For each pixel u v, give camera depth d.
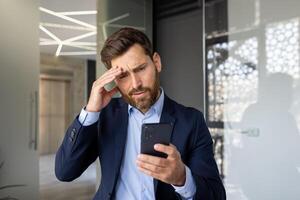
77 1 4.01
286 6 2.57
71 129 0.95
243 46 2.80
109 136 1.00
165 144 0.80
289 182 2.54
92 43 6.67
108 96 0.97
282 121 2.57
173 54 3.35
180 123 0.96
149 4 3.45
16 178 2.67
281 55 2.59
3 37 2.62
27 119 2.75
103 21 3.14
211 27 2.99
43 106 8.22
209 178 0.90
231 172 2.85
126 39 0.89
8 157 2.62
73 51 7.74
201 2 3.12
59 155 0.97
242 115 2.80
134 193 0.97
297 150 2.50
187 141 0.95
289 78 2.55
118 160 0.97
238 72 2.82
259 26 2.71
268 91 2.65
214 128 2.96
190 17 3.21
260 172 2.69
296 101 2.51
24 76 2.74
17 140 2.69
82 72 9.06
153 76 0.92
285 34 2.57
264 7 2.68
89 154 1.01
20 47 2.72
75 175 0.99
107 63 0.94
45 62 8.20
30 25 2.79
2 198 2.58
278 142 2.59
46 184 4.76
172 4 3.37
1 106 2.60
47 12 4.45
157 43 3.48
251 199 2.73
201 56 3.11
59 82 8.61
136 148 1.00
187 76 3.22
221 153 2.91
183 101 3.25
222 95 2.92
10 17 2.66
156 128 0.82
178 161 0.77
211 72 2.99
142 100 0.93
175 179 0.78
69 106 8.77
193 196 0.82
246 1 2.78
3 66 2.61
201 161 0.92
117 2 3.25
